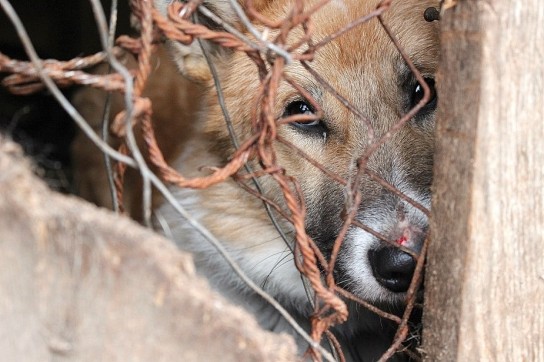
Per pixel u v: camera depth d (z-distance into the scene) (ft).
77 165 37.60
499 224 15.92
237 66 25.40
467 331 16.40
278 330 26.30
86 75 13.98
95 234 12.49
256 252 26.32
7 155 12.78
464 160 15.67
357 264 21.84
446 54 15.62
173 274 12.72
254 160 24.49
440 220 16.42
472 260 15.99
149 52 14.29
